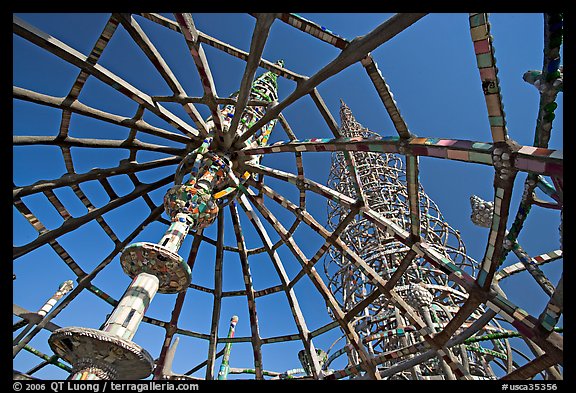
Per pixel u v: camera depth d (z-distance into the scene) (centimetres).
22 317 1413
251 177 1783
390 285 1378
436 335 1189
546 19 653
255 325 1922
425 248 1219
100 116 1412
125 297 884
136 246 940
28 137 1378
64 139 1457
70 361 831
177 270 964
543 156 681
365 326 1675
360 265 1495
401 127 1022
